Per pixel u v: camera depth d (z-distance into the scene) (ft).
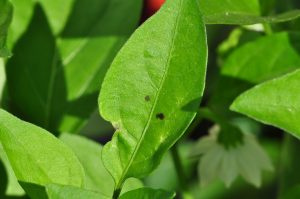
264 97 1.13
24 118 1.58
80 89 1.59
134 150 1.18
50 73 1.59
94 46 1.59
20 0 1.57
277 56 1.54
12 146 1.16
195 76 1.15
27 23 1.58
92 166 1.52
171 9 1.14
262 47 1.54
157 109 1.17
